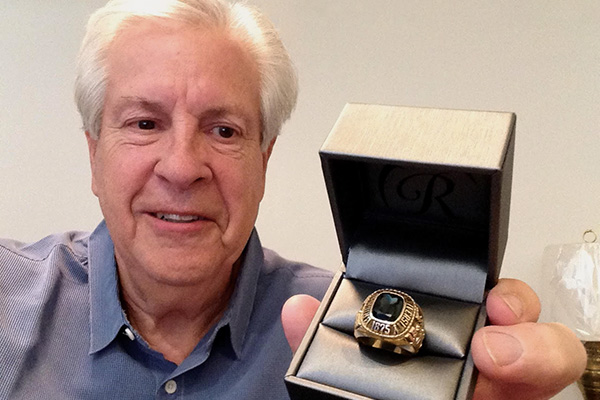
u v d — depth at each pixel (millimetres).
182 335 492
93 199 757
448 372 262
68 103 748
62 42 742
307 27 722
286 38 728
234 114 419
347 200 290
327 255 729
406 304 267
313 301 316
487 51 658
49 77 747
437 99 679
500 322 283
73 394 430
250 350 479
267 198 745
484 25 658
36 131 755
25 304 464
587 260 556
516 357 264
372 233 309
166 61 396
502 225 254
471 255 288
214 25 416
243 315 482
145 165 404
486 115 249
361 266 303
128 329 442
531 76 643
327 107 721
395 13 690
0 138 758
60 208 761
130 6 411
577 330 548
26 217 765
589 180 624
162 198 406
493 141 237
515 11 646
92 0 735
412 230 303
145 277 441
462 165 232
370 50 703
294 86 502
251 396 450
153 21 405
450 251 292
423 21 681
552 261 591
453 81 672
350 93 712
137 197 414
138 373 442
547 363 268
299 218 736
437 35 676
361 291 298
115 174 412
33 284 488
